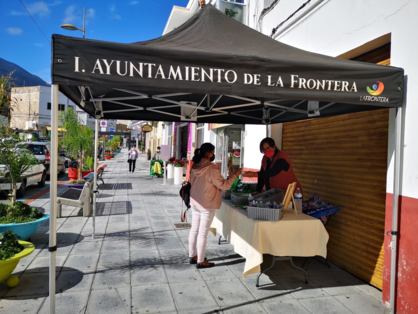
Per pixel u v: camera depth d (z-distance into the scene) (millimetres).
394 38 3314
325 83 2699
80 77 2215
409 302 2945
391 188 3217
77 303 3127
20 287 3445
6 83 5035
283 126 6238
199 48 2836
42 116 49344
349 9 4121
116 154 43719
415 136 2941
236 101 4895
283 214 3803
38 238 5199
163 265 4176
